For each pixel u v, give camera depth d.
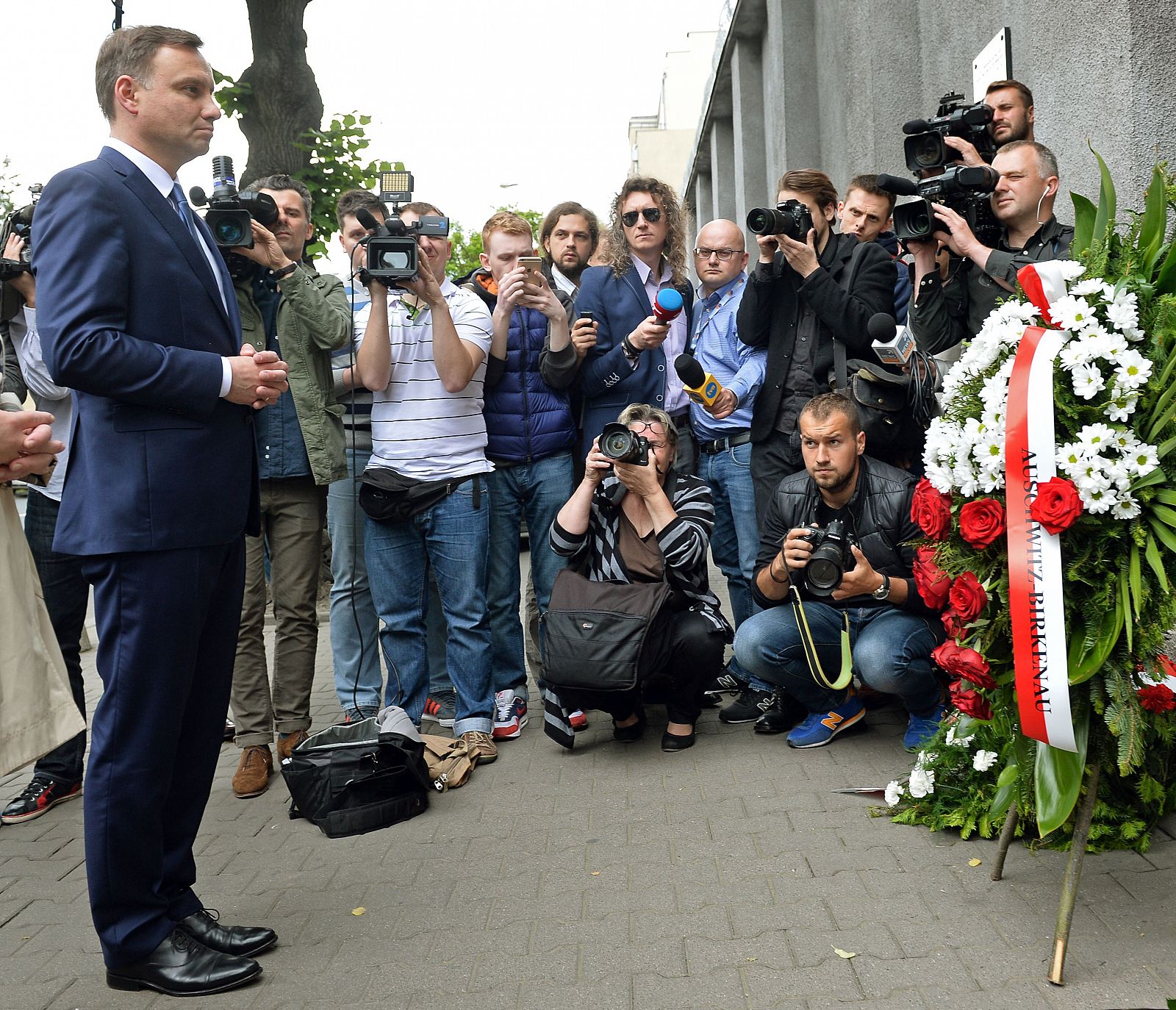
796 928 3.04
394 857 3.83
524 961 3.01
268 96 10.09
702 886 3.36
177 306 3.01
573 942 3.09
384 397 4.82
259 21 10.09
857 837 3.61
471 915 3.31
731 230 5.35
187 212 3.18
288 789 4.53
